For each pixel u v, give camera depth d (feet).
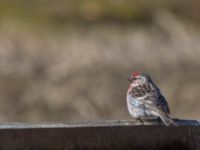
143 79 42.68
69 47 71.97
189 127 36.14
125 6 85.61
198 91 67.00
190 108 65.98
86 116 64.59
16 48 71.10
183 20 82.28
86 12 83.82
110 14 83.71
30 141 35.04
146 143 36.04
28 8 84.23
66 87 66.13
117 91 66.64
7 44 71.56
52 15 82.17
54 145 35.29
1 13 82.07
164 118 36.86
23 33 75.51
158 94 41.42
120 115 65.26
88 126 35.22
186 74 69.10
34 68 68.23
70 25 79.71
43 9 83.92
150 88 41.91
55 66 68.64
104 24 80.79
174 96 66.80
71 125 35.19
